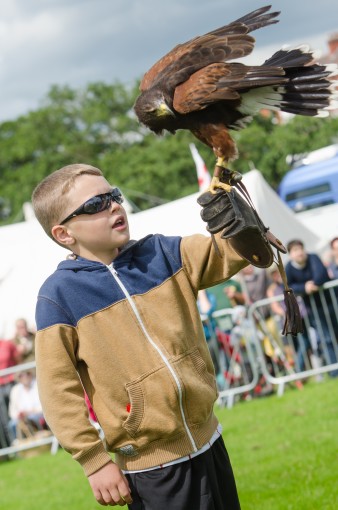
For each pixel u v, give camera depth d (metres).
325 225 19.00
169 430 3.49
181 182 41.41
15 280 14.60
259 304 10.95
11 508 7.16
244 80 3.52
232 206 3.40
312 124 35.91
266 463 6.84
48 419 3.55
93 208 3.62
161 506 3.53
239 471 6.71
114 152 48.56
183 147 41.56
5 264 15.67
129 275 3.61
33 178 49.47
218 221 3.42
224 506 3.65
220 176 3.54
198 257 3.65
